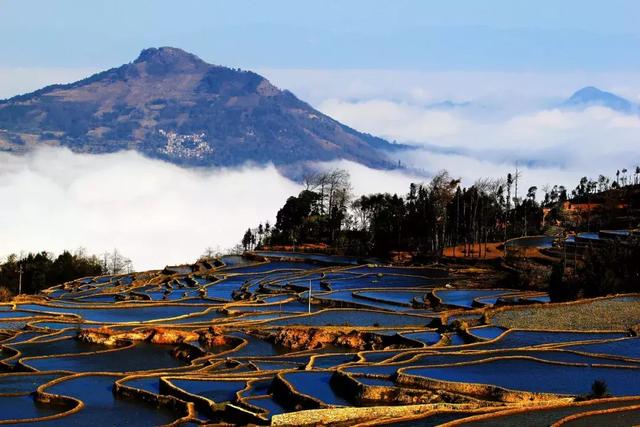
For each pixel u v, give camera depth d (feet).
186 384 414.41
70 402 400.26
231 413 369.71
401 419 344.90
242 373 439.22
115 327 594.65
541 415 345.72
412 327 577.02
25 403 404.16
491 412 351.05
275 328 579.89
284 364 470.39
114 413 381.40
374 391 376.27
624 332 524.93
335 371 414.62
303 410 359.66
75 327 610.24
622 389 383.65
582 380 398.21
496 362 433.48
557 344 486.38
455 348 482.28
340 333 548.72
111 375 449.48
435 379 389.60
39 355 517.14
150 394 400.26
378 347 526.16
